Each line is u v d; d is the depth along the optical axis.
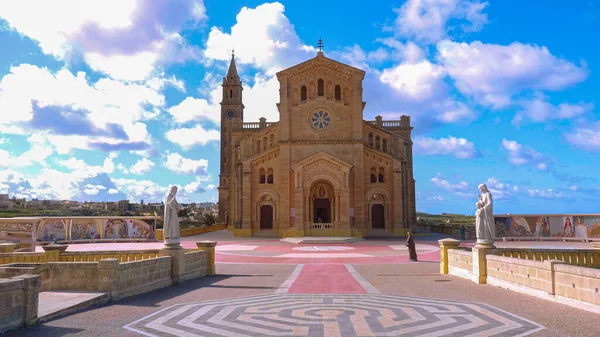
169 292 18.08
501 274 18.69
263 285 20.05
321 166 57.78
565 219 53.16
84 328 11.88
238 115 111.50
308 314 13.59
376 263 29.86
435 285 19.53
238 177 62.41
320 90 63.25
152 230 53.91
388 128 71.88
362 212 58.84
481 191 20.88
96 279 16.16
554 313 13.26
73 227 50.22
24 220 38.16
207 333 11.42
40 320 12.41
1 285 11.11
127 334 11.29
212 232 73.00
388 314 13.53
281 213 59.88
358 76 62.41
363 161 60.94
